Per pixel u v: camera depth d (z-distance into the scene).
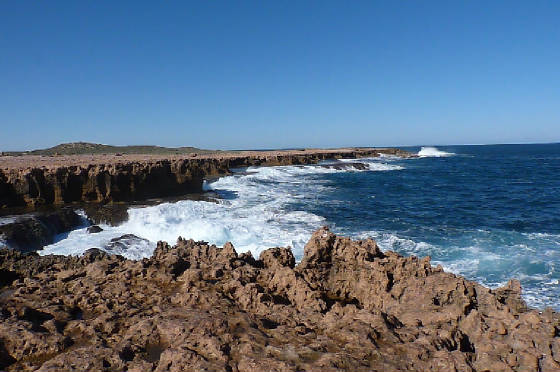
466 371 6.60
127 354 7.57
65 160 52.19
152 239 26.42
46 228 24.75
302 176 70.69
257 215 32.03
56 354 7.90
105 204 32.50
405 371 6.52
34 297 10.35
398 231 27.19
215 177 59.47
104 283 11.38
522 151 196.38
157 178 38.47
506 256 20.62
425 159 131.38
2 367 7.46
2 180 29.33
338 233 26.53
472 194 46.94
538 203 39.09
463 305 9.01
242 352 7.23
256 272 12.04
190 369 6.79
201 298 9.84
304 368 6.50
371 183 59.75
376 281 11.42
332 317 8.57
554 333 7.88
